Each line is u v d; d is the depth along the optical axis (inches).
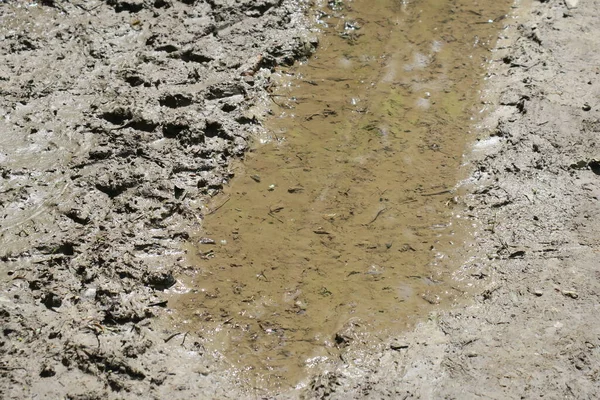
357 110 117.3
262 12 125.8
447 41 125.3
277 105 117.3
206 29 123.0
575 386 96.3
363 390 96.9
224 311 101.9
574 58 121.1
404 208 109.0
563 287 102.2
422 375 97.5
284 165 112.3
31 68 117.9
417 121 116.3
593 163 110.8
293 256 105.6
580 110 115.4
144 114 113.8
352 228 107.6
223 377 98.0
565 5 128.0
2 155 110.2
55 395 95.3
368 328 100.7
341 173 111.8
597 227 106.3
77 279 102.3
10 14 123.0
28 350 97.4
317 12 127.6
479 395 96.1
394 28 126.8
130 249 104.7
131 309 100.9
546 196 108.7
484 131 115.0
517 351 98.4
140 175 109.6
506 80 119.8
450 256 105.3
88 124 113.2
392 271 104.5
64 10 124.0
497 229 106.9
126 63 119.0
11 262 102.9
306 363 99.0
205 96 116.4
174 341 99.7
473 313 101.3
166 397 96.3
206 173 111.0
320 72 121.3
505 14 128.8
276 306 102.3
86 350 97.8
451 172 111.7
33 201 107.1
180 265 104.4
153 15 124.3
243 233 107.0
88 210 106.9
